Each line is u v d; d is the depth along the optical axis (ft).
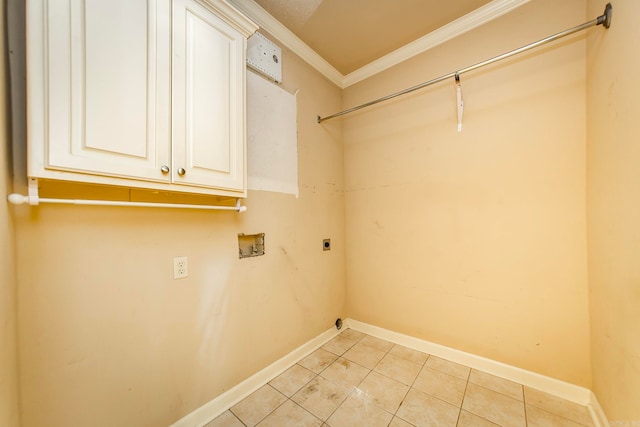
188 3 3.75
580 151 4.77
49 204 3.05
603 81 3.94
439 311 6.43
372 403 4.84
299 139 6.68
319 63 7.22
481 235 5.82
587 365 4.72
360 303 7.98
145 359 3.84
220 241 4.85
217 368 4.73
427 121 6.60
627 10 3.23
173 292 4.17
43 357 3.00
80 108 2.78
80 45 2.78
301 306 6.60
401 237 7.07
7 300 2.51
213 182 4.03
